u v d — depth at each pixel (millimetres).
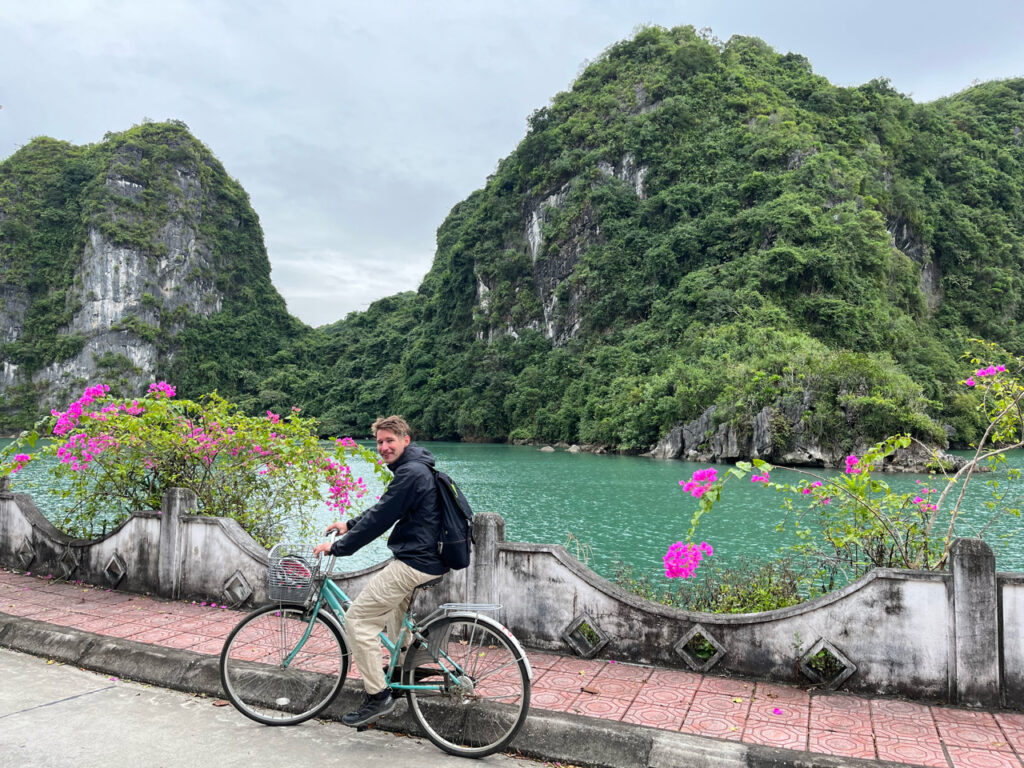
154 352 110188
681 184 85000
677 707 3660
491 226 100125
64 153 121625
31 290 113250
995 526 17469
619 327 80750
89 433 6305
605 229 87062
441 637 3488
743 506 23203
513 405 83375
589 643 4422
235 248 127062
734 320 63312
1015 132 103812
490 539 4691
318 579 3736
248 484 6840
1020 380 5246
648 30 105062
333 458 6766
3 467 6488
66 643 4750
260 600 5434
